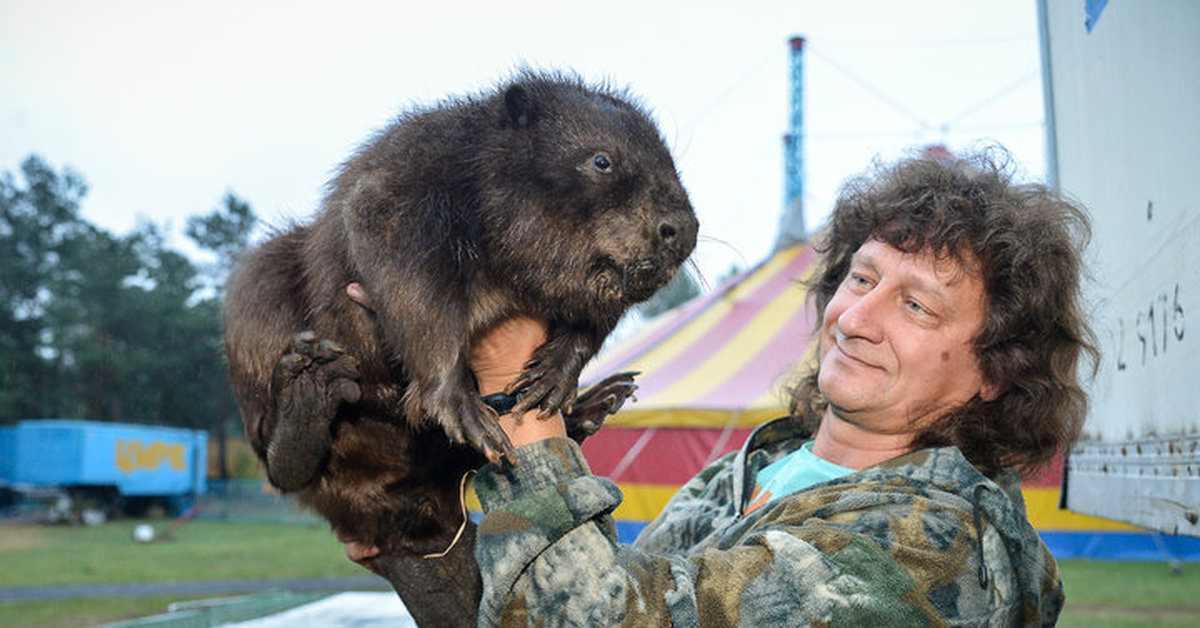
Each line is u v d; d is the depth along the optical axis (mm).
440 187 2535
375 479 2699
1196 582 14750
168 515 42219
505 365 2443
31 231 69062
